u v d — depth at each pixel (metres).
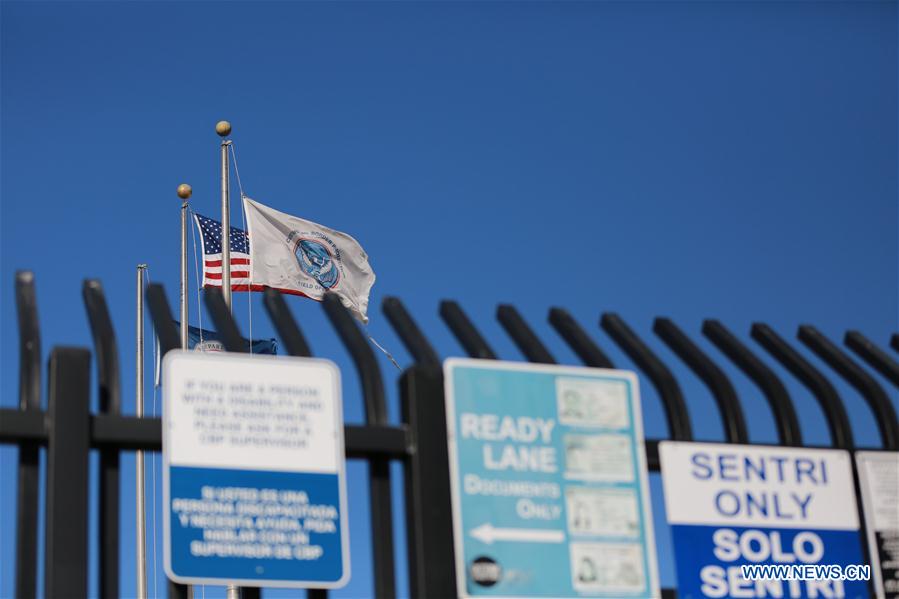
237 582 13.52
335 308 15.75
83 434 13.52
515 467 14.76
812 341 17.48
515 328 16.03
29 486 13.48
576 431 15.14
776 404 16.30
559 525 14.67
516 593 14.25
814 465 16.05
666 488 15.34
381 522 14.30
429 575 14.01
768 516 15.59
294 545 13.86
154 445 13.96
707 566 15.14
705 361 16.36
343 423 14.51
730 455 15.74
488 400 14.95
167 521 13.50
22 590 13.06
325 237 36.34
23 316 14.40
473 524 14.38
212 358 14.29
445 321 16.03
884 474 16.23
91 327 14.74
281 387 14.42
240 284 35.50
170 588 13.79
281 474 14.06
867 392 16.88
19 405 13.88
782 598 15.27
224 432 14.03
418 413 14.62
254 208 35.44
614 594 14.56
